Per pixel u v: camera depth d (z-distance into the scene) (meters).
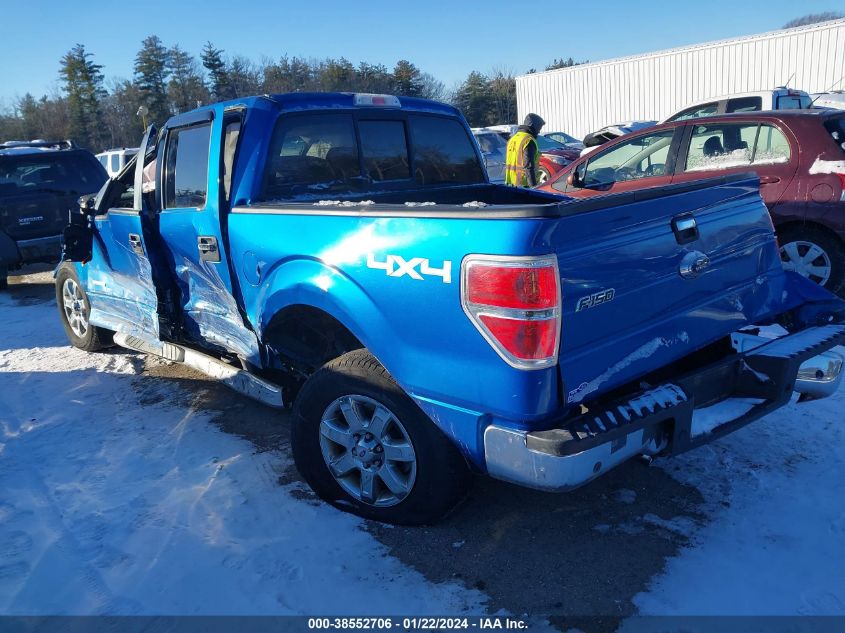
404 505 3.03
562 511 3.24
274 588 2.75
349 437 3.15
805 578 2.69
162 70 63.81
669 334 2.86
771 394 3.05
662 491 3.37
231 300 3.82
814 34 19.42
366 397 3.02
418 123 4.49
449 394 2.65
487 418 2.58
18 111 70.38
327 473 3.28
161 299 4.50
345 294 2.96
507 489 3.45
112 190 5.07
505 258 2.38
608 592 2.67
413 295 2.69
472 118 66.81
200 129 3.90
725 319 3.16
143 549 3.02
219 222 3.68
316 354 3.73
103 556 2.98
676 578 2.73
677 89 22.67
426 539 3.05
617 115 24.38
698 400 2.98
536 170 8.50
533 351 2.38
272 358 3.80
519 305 2.36
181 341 4.71
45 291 9.36
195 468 3.79
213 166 3.70
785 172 5.91
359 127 4.13
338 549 2.99
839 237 5.73
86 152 9.74
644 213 2.69
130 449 4.07
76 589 2.76
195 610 2.63
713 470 3.52
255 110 3.71
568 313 2.42
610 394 2.83
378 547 3.00
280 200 3.73
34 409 4.79
